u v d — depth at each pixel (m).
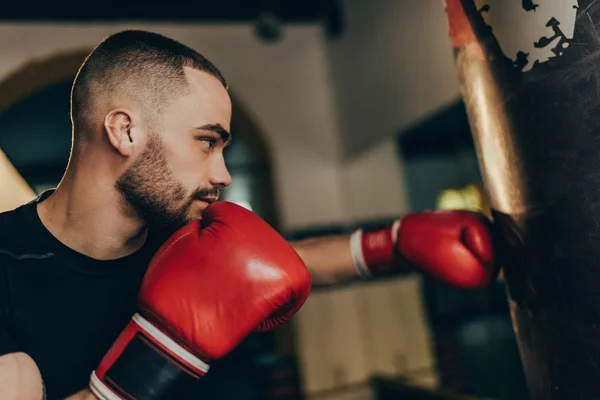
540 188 0.65
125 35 0.90
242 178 3.74
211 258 0.74
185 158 0.85
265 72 3.88
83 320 0.85
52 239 0.87
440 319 3.46
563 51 0.62
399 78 2.96
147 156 0.84
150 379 0.69
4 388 0.66
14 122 3.25
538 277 0.67
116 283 0.89
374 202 3.70
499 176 0.71
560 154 0.62
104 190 0.86
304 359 3.53
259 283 0.72
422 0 2.65
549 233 0.64
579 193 0.61
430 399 3.02
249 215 0.82
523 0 0.65
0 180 1.04
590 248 0.61
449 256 0.87
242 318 0.71
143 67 0.85
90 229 0.87
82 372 0.84
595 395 0.62
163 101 0.84
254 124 3.78
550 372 0.67
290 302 0.78
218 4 3.61
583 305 0.62
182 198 0.87
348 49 3.59
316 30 4.03
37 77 3.27
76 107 0.89
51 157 3.30
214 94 0.88
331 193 3.89
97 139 0.86
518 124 0.66
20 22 3.29
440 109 2.67
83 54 3.38
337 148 3.94
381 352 3.60
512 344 3.29
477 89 0.73
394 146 3.50
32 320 0.82
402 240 0.95
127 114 0.84
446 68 2.51
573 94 0.61
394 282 3.58
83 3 3.31
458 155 3.49
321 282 1.07
